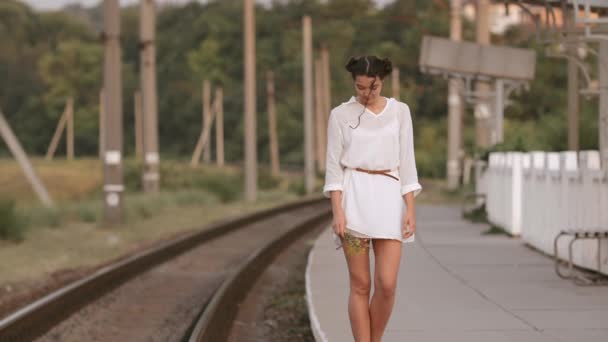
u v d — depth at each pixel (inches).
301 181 2674.7
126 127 6624.0
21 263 748.0
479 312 414.9
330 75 6087.6
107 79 1106.1
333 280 543.5
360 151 284.0
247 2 1860.2
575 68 976.9
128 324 496.7
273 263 799.1
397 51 6136.8
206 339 425.1
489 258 634.2
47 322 479.2
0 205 948.0
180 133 6555.1
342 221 284.7
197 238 934.4
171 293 608.4
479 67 1099.9
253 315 535.2
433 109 5821.9
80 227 1090.7
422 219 1067.9
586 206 545.6
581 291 475.2
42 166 4306.1
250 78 1860.2
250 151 1860.2
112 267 634.2
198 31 6889.8
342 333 376.5
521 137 1023.6
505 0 706.2
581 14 636.7
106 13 1112.8
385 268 288.4
